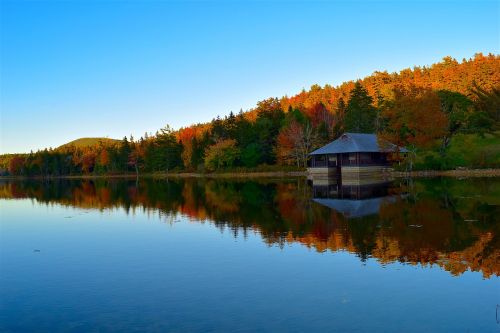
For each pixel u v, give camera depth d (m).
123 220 30.12
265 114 120.88
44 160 185.12
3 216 35.28
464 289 12.71
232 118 127.12
